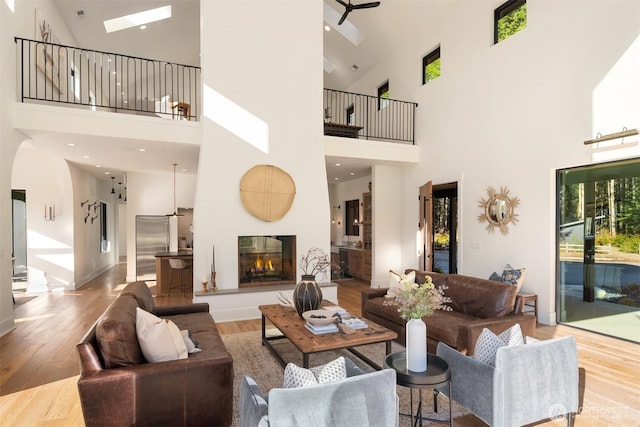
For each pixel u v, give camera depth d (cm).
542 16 492
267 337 420
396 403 175
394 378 174
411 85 762
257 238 573
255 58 557
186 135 540
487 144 577
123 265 1162
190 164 729
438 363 231
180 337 249
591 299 454
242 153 546
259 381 310
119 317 234
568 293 478
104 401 205
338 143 659
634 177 410
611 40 415
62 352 380
